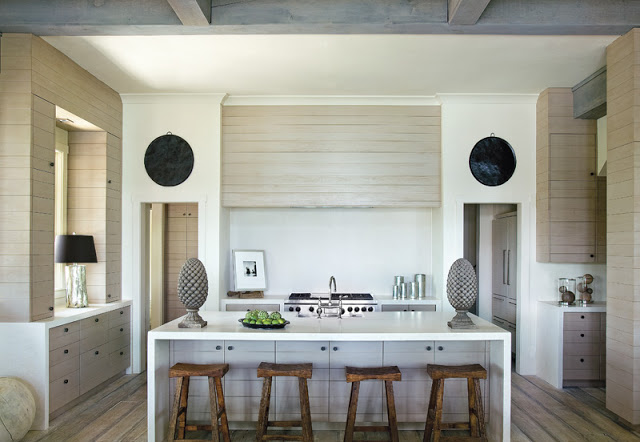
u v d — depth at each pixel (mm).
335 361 3902
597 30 4004
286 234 6434
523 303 5785
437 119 5922
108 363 5215
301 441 3748
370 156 5914
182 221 7348
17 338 3998
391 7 3842
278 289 6402
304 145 5918
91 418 4262
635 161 4012
